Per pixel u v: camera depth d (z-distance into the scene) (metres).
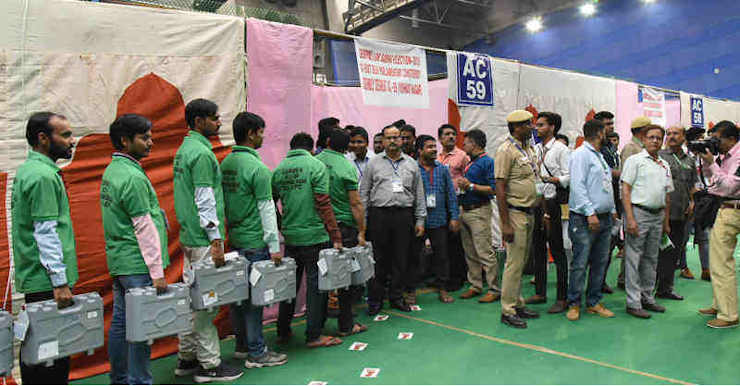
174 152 3.58
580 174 3.78
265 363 3.13
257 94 3.96
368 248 3.73
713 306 4.01
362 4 16.86
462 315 4.19
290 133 4.14
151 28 3.49
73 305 2.30
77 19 3.21
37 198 2.21
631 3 17.08
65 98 3.17
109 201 2.48
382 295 4.30
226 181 3.10
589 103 7.33
